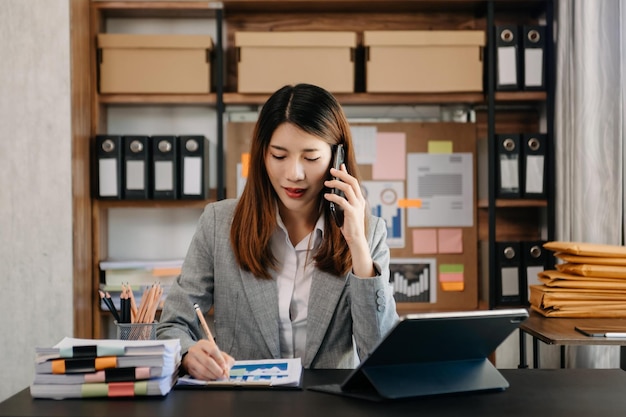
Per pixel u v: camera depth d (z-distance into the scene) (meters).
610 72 2.59
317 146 1.37
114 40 2.82
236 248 1.47
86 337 2.74
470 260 3.02
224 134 3.04
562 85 2.75
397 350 1.04
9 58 2.61
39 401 1.05
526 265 2.79
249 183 1.47
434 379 1.09
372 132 3.01
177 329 1.40
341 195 1.38
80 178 2.69
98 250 2.82
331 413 0.98
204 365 1.17
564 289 2.21
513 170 2.81
